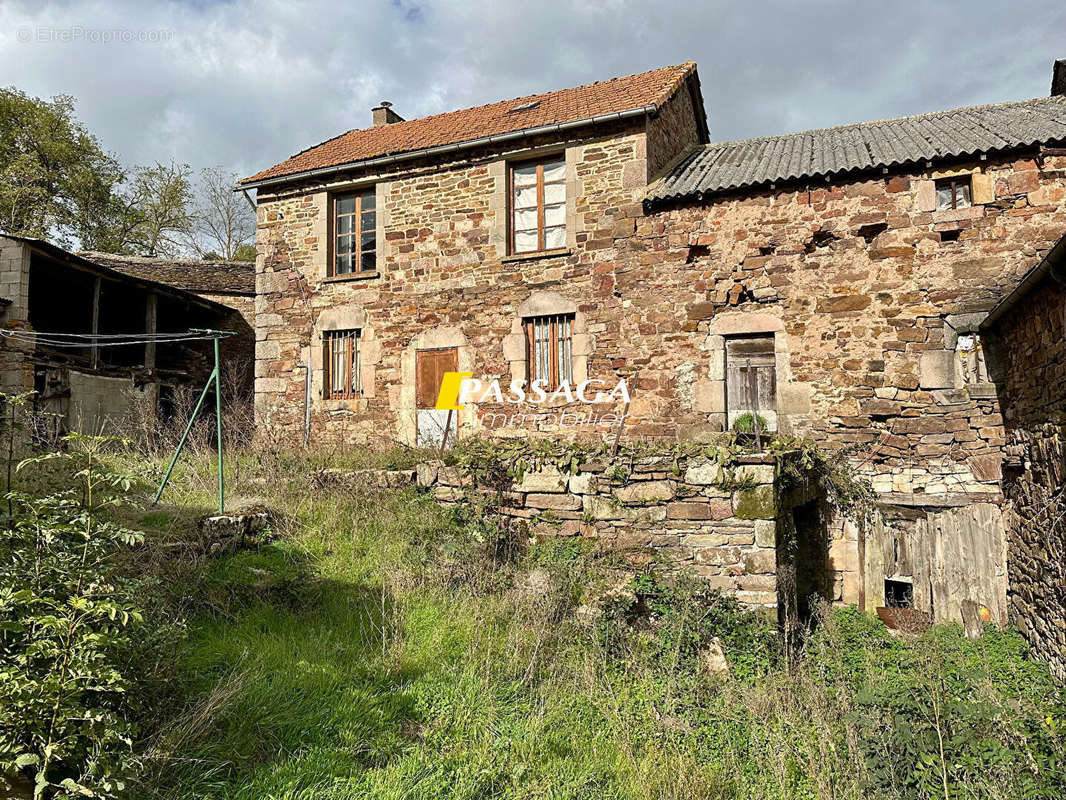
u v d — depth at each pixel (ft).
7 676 8.27
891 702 14.87
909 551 25.00
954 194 25.61
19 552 9.71
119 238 74.79
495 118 35.45
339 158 35.50
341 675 13.43
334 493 23.17
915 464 25.22
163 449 28.55
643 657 16.85
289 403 35.29
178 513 18.80
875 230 26.07
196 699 11.60
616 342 29.50
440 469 23.17
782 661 17.60
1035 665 19.40
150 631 11.23
